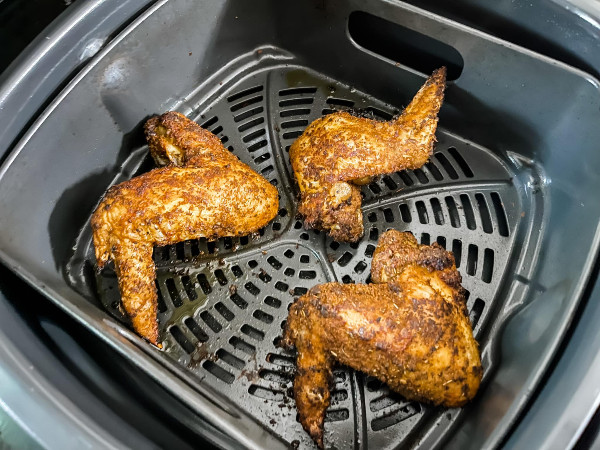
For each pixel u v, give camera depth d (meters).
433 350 0.18
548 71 0.22
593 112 0.22
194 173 0.22
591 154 0.22
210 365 0.22
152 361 0.17
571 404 0.14
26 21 0.25
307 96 0.30
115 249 0.22
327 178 0.22
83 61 0.24
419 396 0.19
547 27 0.23
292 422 0.20
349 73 0.29
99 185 0.26
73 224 0.24
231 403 0.21
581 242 0.21
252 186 0.22
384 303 0.18
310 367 0.19
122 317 0.23
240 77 0.30
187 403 0.16
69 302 0.19
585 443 0.14
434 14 0.24
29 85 0.22
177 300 0.24
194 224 0.22
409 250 0.21
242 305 0.23
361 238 0.25
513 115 0.25
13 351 0.16
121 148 0.27
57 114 0.22
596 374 0.15
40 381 0.15
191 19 0.27
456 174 0.27
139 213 0.21
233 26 0.29
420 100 0.24
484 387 0.20
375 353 0.18
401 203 0.26
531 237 0.24
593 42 0.22
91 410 0.16
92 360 0.19
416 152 0.23
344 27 0.27
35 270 0.21
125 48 0.24
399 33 0.27
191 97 0.29
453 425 0.20
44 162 0.23
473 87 0.25
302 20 0.28
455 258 0.24
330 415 0.21
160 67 0.27
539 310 0.21
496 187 0.26
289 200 0.26
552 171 0.25
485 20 0.24
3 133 0.21
